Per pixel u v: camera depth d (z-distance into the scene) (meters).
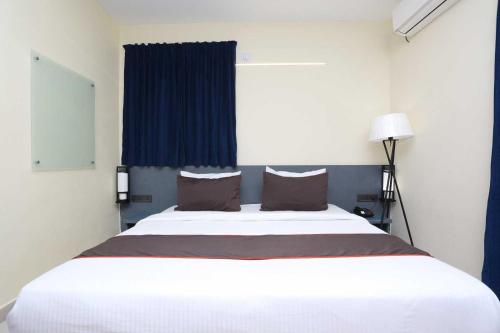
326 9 2.65
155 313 0.92
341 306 0.92
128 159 2.85
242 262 1.18
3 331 1.53
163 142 2.80
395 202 2.79
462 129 1.91
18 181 1.65
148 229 1.81
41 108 1.83
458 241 1.95
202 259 1.21
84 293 0.94
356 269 1.10
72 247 2.16
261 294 0.93
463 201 1.91
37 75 1.80
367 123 2.88
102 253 1.27
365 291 0.94
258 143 2.88
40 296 0.94
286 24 2.87
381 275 1.04
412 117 2.50
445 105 2.08
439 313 0.91
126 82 2.83
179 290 0.95
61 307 0.93
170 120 2.84
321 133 2.88
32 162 1.75
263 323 0.91
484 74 1.73
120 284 0.98
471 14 1.82
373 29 2.87
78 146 2.23
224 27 2.88
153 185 2.87
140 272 1.07
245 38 2.88
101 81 2.58
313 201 2.42
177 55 2.83
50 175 1.92
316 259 1.21
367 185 2.87
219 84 2.83
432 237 2.24
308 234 1.66
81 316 0.92
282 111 2.88
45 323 0.93
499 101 1.53
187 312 0.92
